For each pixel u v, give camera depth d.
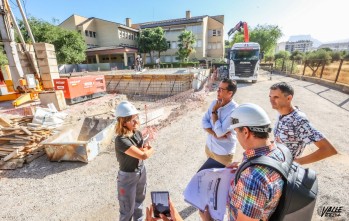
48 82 11.55
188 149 5.49
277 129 2.16
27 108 8.79
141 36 41.47
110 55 44.56
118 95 14.53
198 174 1.64
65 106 10.23
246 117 1.09
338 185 3.68
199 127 7.25
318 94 11.84
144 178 2.61
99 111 10.77
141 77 16.41
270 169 0.98
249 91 13.98
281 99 2.02
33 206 3.45
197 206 1.58
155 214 1.57
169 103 12.38
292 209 1.03
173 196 3.60
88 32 42.75
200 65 32.72
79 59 33.66
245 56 17.06
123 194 2.42
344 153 4.83
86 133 6.46
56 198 3.64
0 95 11.58
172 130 7.02
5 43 10.72
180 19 49.41
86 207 3.40
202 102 11.12
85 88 12.10
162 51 45.72
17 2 10.93
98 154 5.27
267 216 1.03
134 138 2.38
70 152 4.83
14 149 4.90
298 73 22.16
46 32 30.09
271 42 45.22
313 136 1.91
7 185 4.05
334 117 7.53
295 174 1.07
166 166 4.63
